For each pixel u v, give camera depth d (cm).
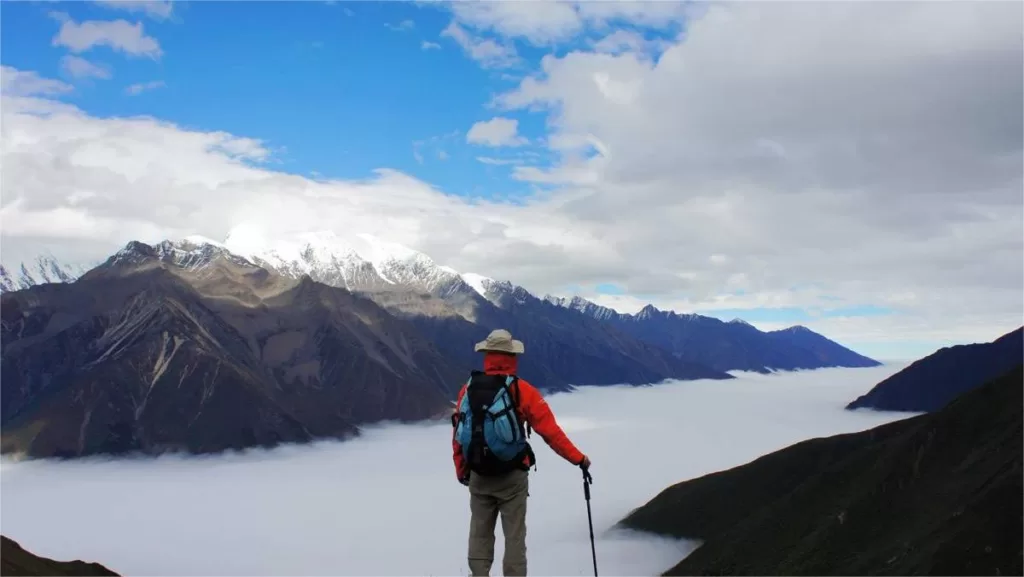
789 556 6781
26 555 3734
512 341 938
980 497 5506
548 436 896
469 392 912
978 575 4853
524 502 932
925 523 5984
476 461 888
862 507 6806
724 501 9319
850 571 5866
